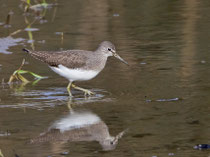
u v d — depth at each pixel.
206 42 18.00
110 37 19.02
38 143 9.80
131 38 18.89
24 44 18.33
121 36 19.17
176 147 9.45
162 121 10.80
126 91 13.15
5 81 14.59
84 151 9.37
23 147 9.59
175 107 11.72
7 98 12.91
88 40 18.61
